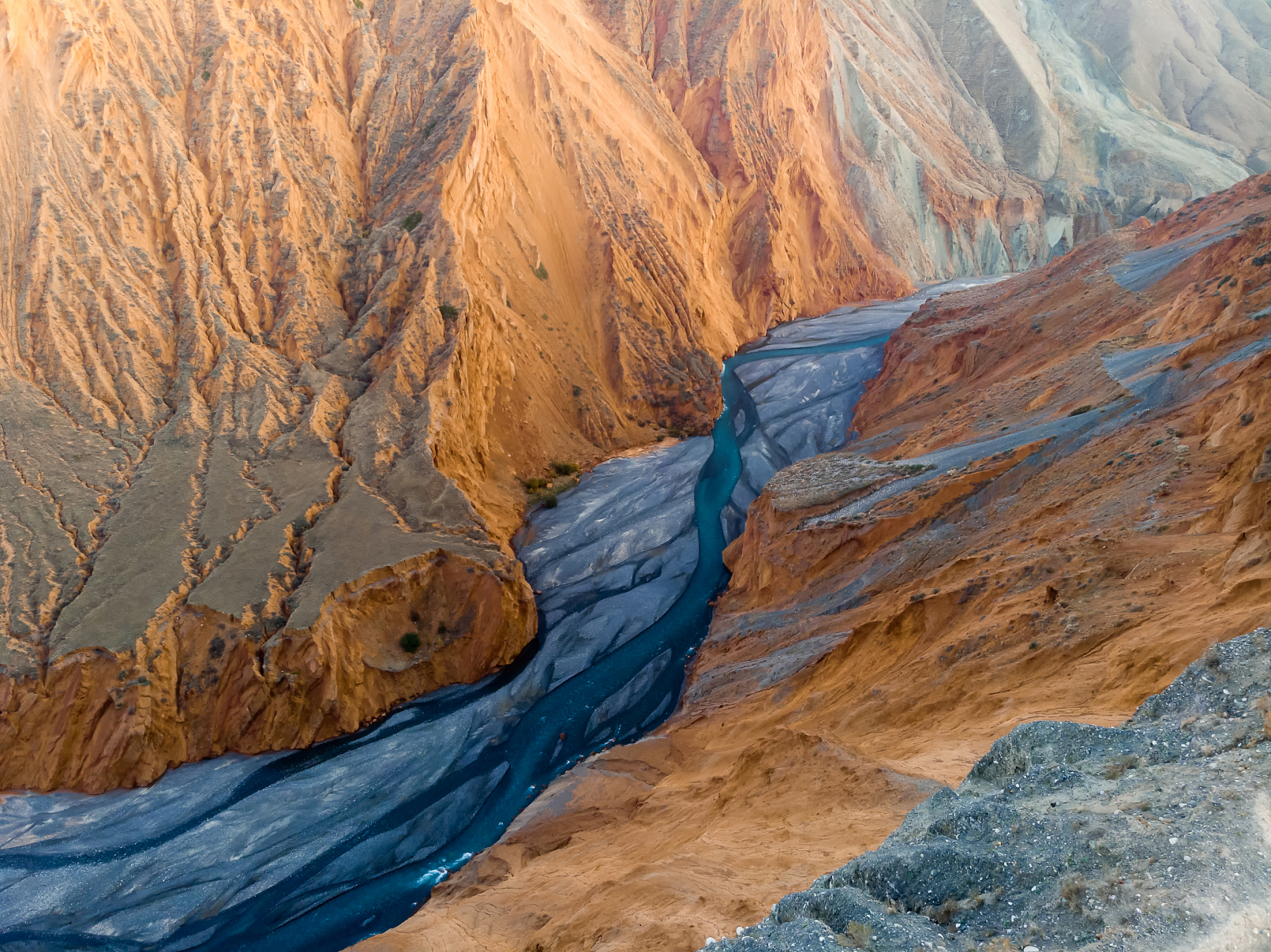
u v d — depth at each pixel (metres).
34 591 34.62
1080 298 52.12
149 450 40.69
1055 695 18.50
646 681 37.75
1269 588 16.47
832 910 8.91
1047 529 28.09
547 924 18.64
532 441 53.16
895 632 27.78
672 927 13.62
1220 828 8.57
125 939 26.59
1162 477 26.70
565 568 45.34
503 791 32.16
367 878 28.62
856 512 39.25
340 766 33.09
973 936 8.33
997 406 45.03
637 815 26.62
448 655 37.75
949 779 16.14
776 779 21.08
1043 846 9.09
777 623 36.78
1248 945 7.48
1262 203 50.88
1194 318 37.62
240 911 27.45
